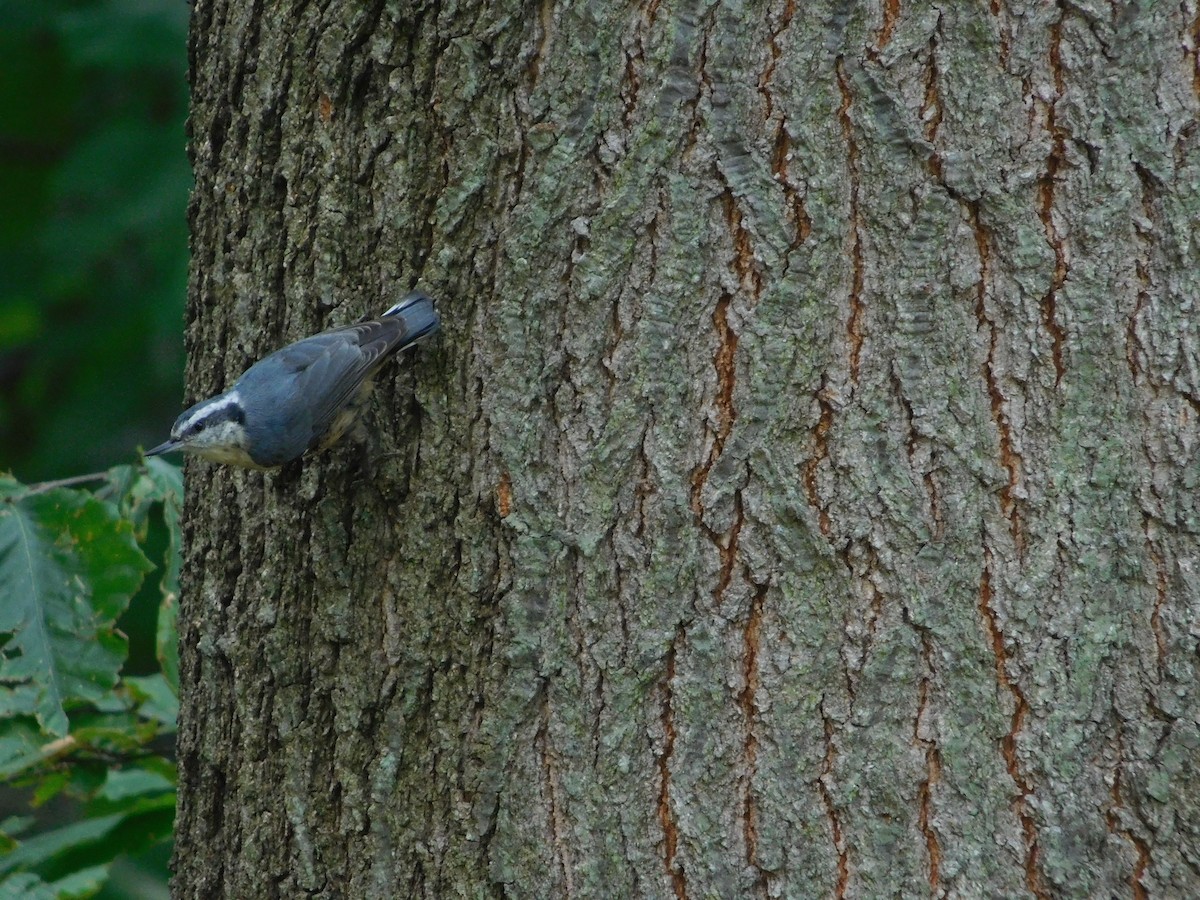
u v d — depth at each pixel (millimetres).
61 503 5969
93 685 5840
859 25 4426
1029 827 4410
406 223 4996
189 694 5609
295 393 4895
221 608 5488
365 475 5094
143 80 11773
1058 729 4387
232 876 5414
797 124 4477
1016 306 4402
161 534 11242
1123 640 4363
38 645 5816
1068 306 4367
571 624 4758
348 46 5031
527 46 4738
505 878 4832
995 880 4418
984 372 4434
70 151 11734
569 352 4754
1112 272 4340
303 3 5152
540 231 4754
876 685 4488
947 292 4438
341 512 5137
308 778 5199
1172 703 4312
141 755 7039
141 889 8344
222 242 5555
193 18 5625
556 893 4773
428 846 4961
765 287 4531
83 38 10945
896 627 4477
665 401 4641
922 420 4457
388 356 4711
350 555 5129
